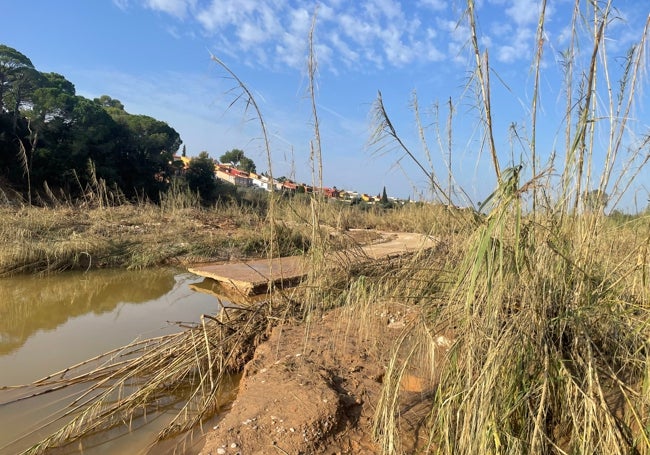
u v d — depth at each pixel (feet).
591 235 9.21
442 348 10.14
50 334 18.26
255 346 14.48
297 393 10.10
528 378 7.57
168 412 11.70
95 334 18.26
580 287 8.75
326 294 15.23
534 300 7.85
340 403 9.85
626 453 6.49
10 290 25.39
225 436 8.73
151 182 99.35
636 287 9.30
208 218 48.88
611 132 9.14
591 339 8.26
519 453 6.81
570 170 9.17
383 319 13.35
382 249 31.27
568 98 9.52
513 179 6.47
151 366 13.26
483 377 7.06
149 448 10.01
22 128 78.89
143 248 34.65
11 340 17.48
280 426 8.96
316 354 12.58
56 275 28.96
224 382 13.28
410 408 9.59
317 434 8.82
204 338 13.19
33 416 11.52
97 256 32.12
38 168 76.79
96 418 11.13
